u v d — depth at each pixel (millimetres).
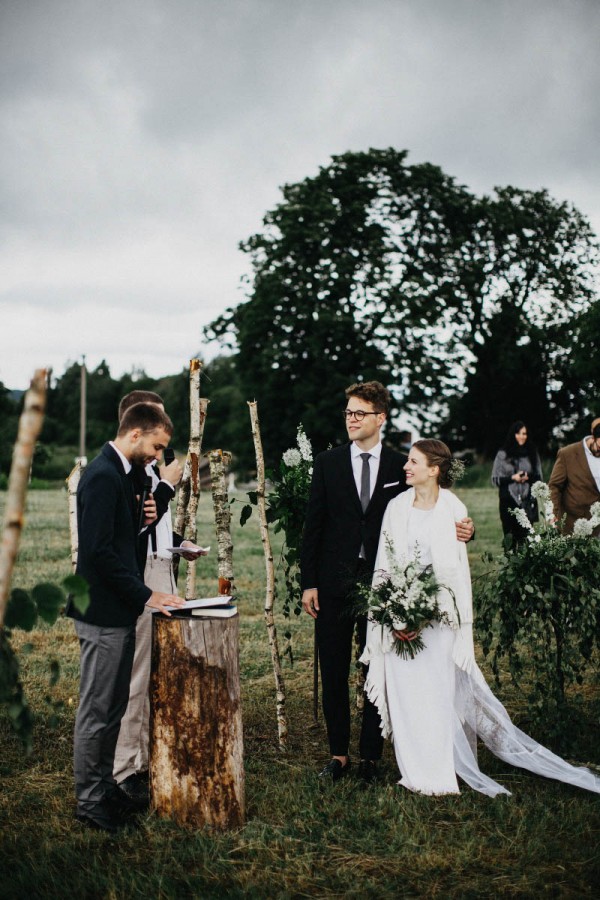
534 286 30828
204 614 3555
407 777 3961
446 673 4070
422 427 26031
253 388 25859
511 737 4223
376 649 4172
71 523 4656
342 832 3455
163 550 4223
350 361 24859
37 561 11023
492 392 33656
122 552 3529
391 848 3301
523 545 4469
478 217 27156
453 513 4195
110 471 3482
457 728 4199
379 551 4262
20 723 2785
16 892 2936
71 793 3883
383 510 4398
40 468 43844
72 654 6520
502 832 3482
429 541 4156
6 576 2131
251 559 11758
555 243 30078
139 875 3062
